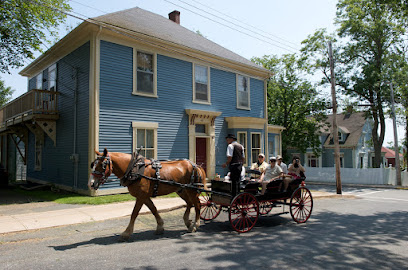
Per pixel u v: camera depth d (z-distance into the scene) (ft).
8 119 53.47
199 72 50.47
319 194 48.11
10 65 51.78
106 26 37.42
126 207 30.81
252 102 60.39
